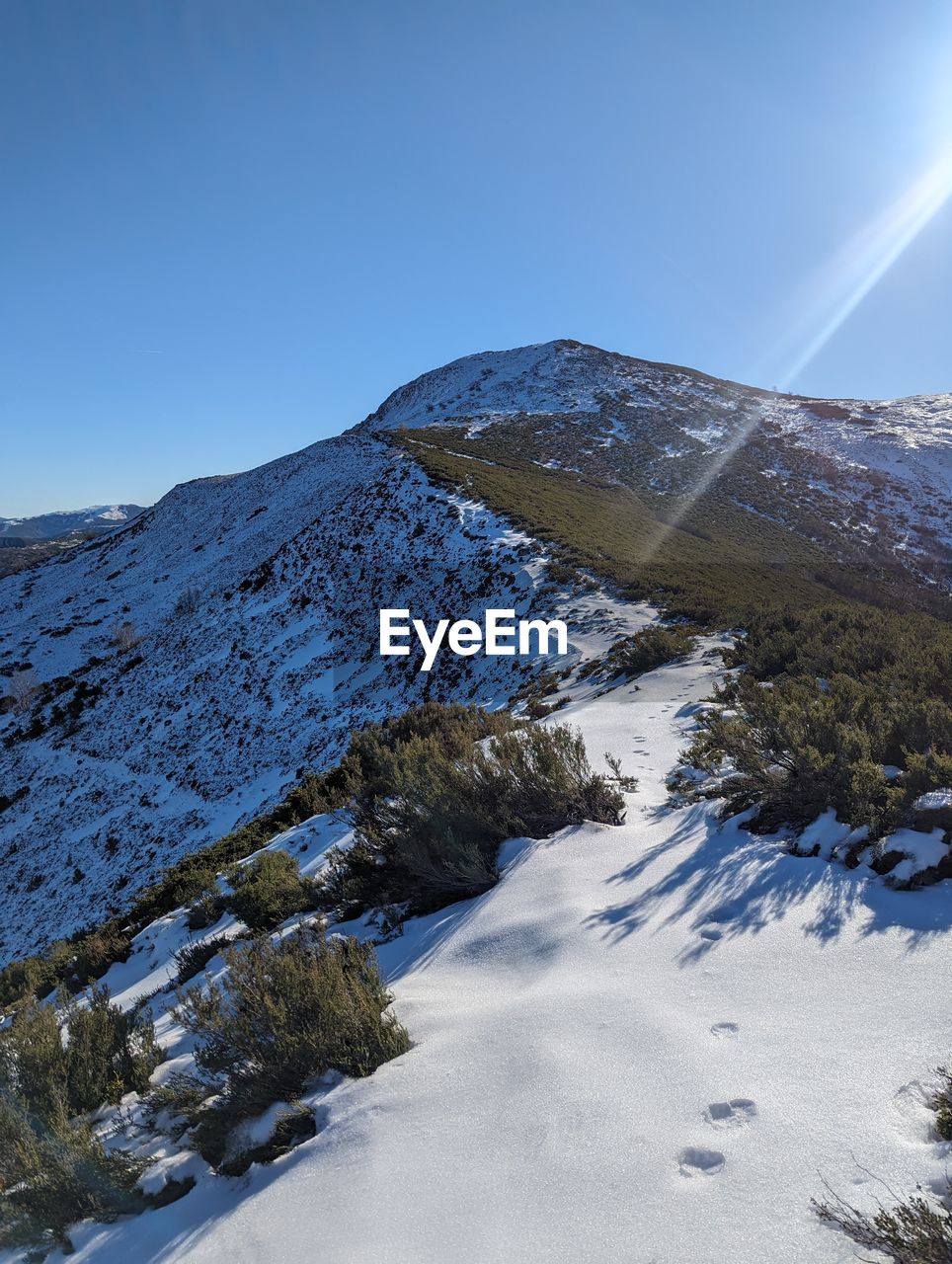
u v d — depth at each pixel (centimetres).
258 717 3831
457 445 7650
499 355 13738
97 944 1148
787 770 630
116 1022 543
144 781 3841
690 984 402
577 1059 347
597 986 423
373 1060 396
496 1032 392
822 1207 233
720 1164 263
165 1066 528
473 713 1455
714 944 441
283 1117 372
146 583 7075
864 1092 286
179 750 3969
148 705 4559
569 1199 263
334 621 4247
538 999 420
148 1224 344
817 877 496
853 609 1861
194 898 1184
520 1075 345
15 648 6159
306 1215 292
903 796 513
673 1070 324
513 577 3469
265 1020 418
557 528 4097
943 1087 278
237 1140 380
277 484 7888
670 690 1459
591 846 670
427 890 714
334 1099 369
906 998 346
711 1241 232
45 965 1300
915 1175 238
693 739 895
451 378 13250
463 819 748
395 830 813
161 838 3284
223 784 3488
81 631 6228
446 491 5000
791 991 374
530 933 531
